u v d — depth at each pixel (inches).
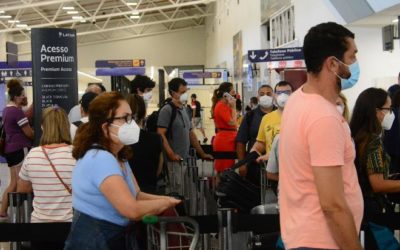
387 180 136.4
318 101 81.5
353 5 363.3
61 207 138.0
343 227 77.6
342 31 82.7
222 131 287.6
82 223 100.8
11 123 280.7
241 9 840.9
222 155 285.4
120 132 102.5
